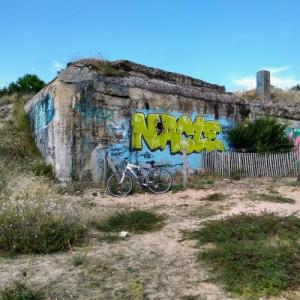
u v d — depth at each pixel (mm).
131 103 13180
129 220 7414
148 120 13602
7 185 9531
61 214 6719
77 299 4141
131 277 4742
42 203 7223
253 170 13945
